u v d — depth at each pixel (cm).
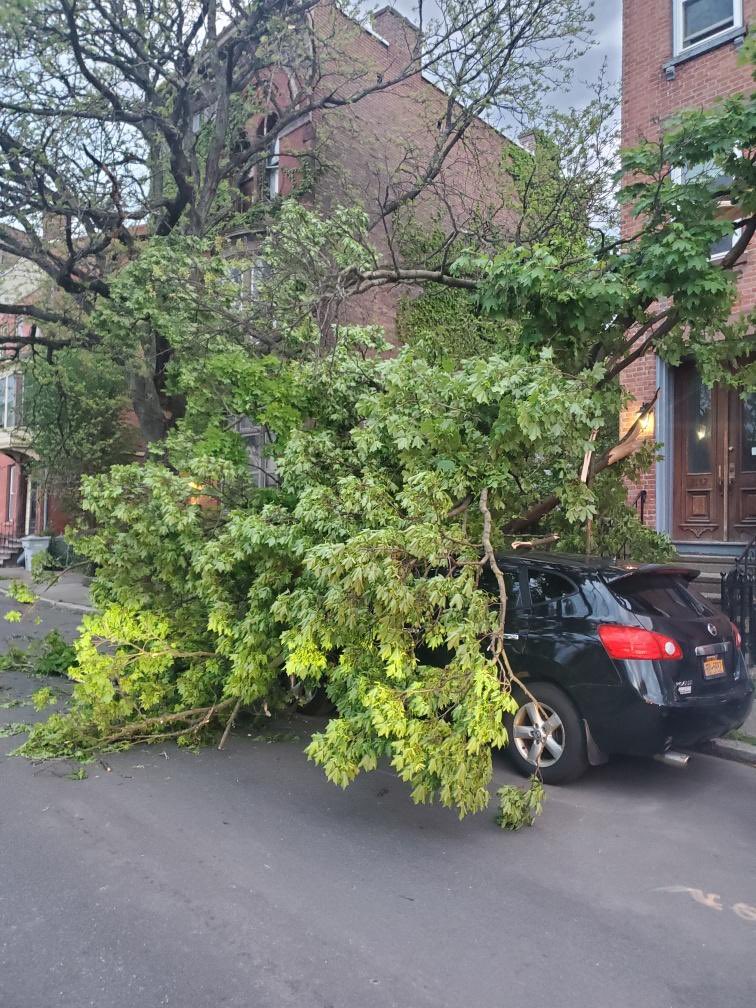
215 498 664
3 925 359
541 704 559
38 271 1457
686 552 1102
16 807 509
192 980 317
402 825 488
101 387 1836
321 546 459
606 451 788
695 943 352
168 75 1095
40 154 1077
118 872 414
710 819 504
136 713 649
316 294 870
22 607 1633
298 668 489
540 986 316
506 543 690
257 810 509
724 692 551
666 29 1152
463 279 930
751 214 669
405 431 566
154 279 930
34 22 975
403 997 307
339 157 1509
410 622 468
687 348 721
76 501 1945
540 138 1246
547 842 464
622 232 1163
